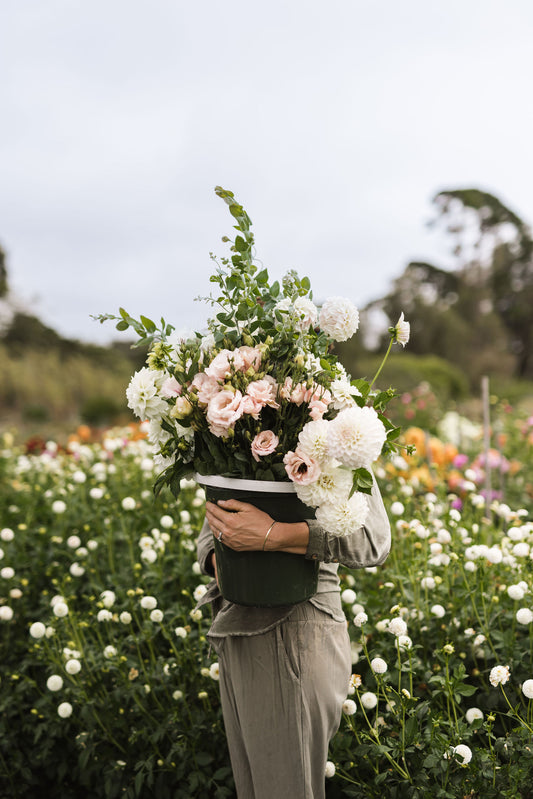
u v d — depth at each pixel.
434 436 7.04
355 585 2.59
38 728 2.28
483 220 35.97
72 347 24.95
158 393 1.60
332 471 1.40
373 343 20.81
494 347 27.91
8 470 4.37
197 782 2.10
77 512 3.30
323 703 1.59
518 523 2.69
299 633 1.57
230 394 1.45
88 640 2.59
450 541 2.41
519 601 2.24
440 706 2.00
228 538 1.51
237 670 1.61
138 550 2.95
